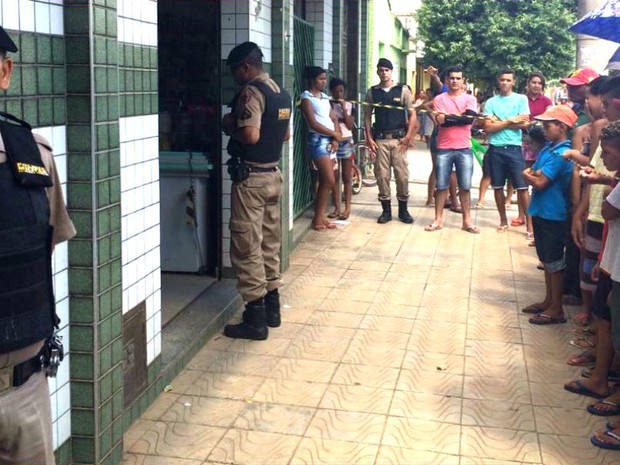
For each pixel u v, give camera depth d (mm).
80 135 3256
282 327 5582
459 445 3840
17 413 2332
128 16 3809
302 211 9367
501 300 6305
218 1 6176
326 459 3693
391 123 9227
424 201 11164
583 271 5371
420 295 6426
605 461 3697
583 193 5234
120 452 3682
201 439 3896
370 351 5117
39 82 3045
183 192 6406
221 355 5020
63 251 3281
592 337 5262
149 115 4137
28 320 2299
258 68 5145
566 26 20859
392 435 3941
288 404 4297
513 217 9875
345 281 6820
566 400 4379
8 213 2227
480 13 21312
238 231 5148
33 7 2986
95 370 3389
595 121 5164
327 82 9828
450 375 4723
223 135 6270
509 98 8781
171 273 6547
